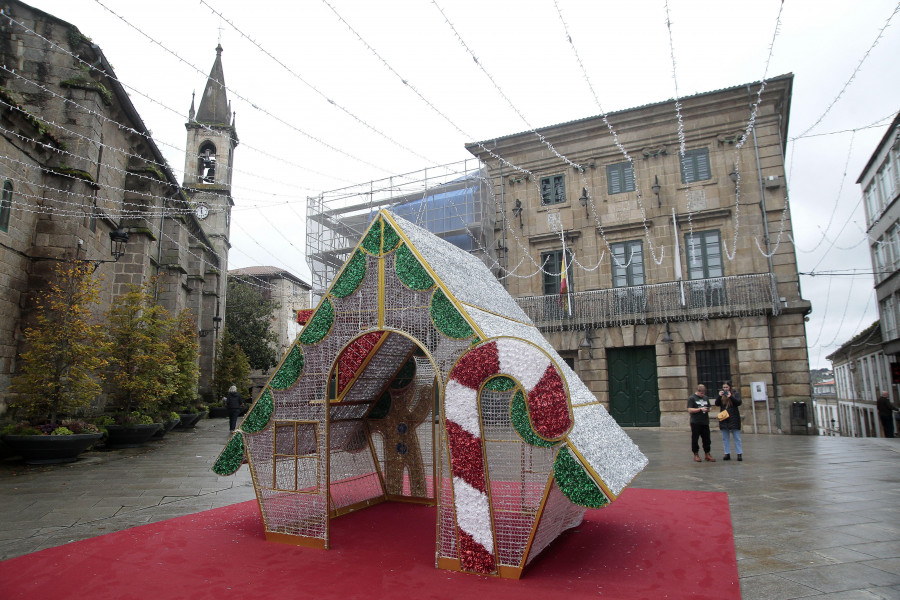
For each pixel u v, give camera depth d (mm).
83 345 11844
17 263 12250
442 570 4527
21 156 12359
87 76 14195
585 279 21047
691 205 19859
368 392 7156
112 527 6125
